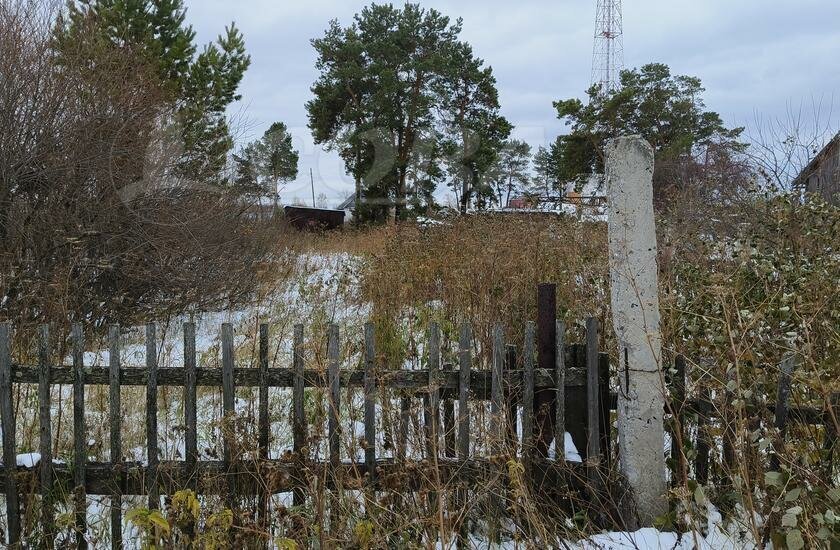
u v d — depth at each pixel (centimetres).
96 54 804
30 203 699
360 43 3080
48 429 308
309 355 450
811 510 271
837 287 393
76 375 305
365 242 1455
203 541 275
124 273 741
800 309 372
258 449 309
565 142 2831
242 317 815
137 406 468
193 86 1072
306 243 1454
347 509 297
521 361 374
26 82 706
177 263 804
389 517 297
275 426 438
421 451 315
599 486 322
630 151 313
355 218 2984
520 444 316
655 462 318
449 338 562
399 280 718
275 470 300
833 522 257
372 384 310
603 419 330
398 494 302
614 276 320
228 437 308
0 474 313
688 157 1484
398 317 648
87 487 310
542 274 614
